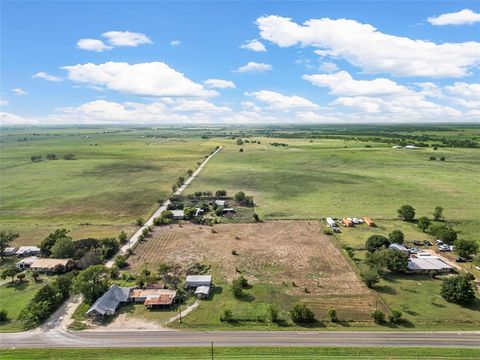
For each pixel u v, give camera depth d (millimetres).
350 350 60906
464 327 68688
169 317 72688
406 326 68938
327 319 71688
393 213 142125
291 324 70125
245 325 69812
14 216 142750
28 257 101938
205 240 115625
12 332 67812
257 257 102000
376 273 85250
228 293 82125
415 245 110062
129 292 80375
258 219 136500
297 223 131875
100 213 146500
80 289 77000
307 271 93000
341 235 118875
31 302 74500
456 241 104750
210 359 59188
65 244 99188
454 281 78812
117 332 67438
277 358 59188
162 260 100250
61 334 67000
